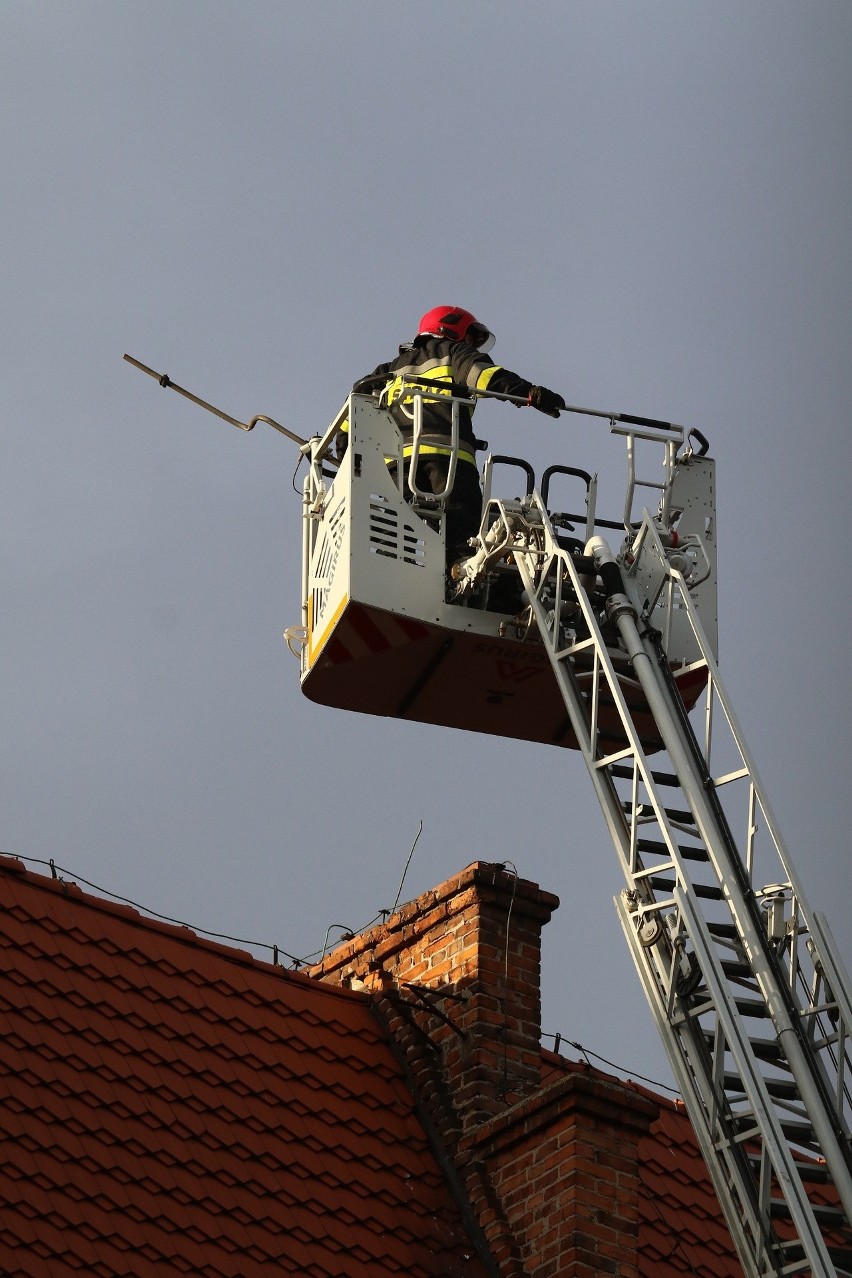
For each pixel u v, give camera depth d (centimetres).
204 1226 2611
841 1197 2614
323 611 3362
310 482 3472
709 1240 3120
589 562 3216
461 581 3300
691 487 3459
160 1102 2745
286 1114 2842
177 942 3025
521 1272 2698
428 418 3359
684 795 2958
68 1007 2802
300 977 3088
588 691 3312
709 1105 2730
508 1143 2803
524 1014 3006
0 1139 2562
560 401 3347
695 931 2780
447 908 3083
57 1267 2444
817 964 2761
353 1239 2712
